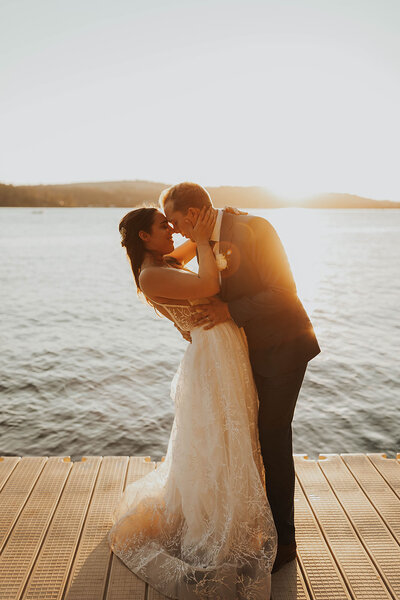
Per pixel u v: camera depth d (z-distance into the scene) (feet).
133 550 8.30
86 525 9.20
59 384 34.42
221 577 7.37
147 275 7.69
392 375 35.53
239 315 7.48
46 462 11.39
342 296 72.13
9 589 7.64
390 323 53.67
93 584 7.77
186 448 7.99
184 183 7.54
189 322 8.02
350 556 8.39
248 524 7.63
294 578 7.94
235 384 7.72
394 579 7.88
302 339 7.54
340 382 34.14
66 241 201.77
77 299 72.18
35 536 8.86
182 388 8.11
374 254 147.84
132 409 30.04
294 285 7.58
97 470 11.09
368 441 25.68
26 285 85.35
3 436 26.37
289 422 7.99
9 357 40.98
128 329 52.75
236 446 7.64
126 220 8.00
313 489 10.36
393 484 10.53
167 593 7.52
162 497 8.86
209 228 7.51
